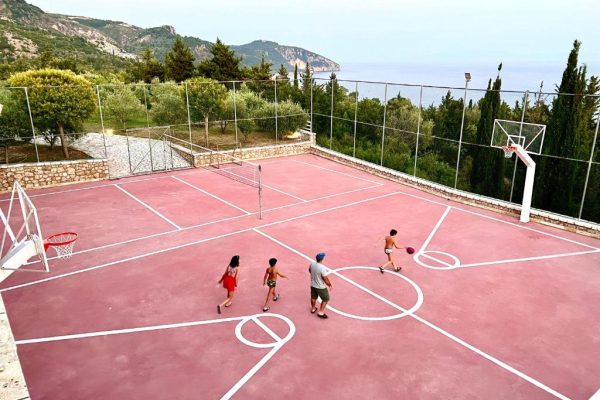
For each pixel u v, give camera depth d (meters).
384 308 10.36
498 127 17.22
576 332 9.47
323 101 28.47
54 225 15.82
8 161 21.72
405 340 9.14
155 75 51.84
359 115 25.84
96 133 25.09
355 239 14.59
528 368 8.31
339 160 26.33
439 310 10.30
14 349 5.60
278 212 17.33
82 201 18.67
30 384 7.82
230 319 9.91
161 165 24.77
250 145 27.75
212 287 11.38
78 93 22.70
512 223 16.27
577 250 13.80
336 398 7.48
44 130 22.39
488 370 8.24
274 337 9.23
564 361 8.52
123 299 10.80
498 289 11.30
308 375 8.06
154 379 7.97
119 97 27.39
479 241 14.49
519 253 13.55
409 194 19.97
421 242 14.36
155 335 9.32
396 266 12.41
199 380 7.94
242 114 27.86
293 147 28.22
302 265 12.62
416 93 20.92
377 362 8.44
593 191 20.92
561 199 21.44
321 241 14.41
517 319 9.95
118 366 8.33
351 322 9.78
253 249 13.76
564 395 7.62
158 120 27.66
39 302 10.65
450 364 8.40
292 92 30.84
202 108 26.27
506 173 23.41
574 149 20.66
